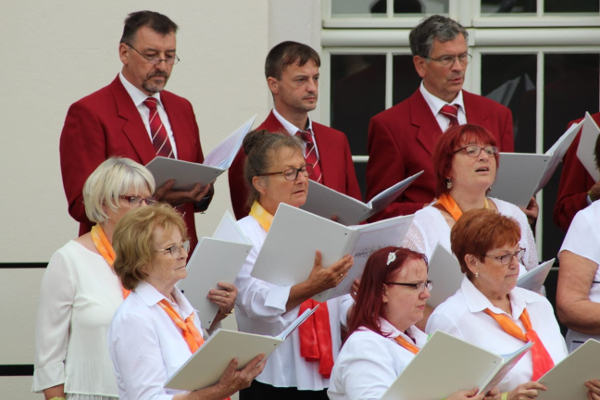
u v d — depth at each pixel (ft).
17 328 73.15
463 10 80.38
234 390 38.70
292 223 48.57
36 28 74.74
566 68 80.33
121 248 40.50
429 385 38.60
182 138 59.41
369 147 65.46
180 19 75.41
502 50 80.33
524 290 47.44
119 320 39.75
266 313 50.83
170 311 40.60
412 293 42.11
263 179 53.62
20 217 74.43
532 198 60.80
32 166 74.64
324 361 52.26
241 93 75.36
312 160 62.34
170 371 39.29
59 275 47.78
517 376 44.37
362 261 50.49
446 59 63.93
